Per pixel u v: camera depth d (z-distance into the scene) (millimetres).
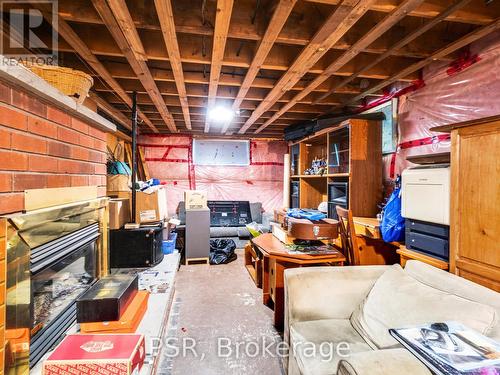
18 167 1263
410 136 2908
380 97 3365
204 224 4043
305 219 2578
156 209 3205
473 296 1315
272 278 2594
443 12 1617
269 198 5926
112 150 4406
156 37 2184
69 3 1676
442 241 1806
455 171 1655
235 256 4469
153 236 2873
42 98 1430
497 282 1416
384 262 2738
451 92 2420
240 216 5523
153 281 2447
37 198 1377
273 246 2553
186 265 4012
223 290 3109
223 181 5777
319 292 1729
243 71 2764
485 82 2133
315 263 2424
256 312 2590
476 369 909
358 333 1537
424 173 1928
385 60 2578
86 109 1835
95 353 1252
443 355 985
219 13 1562
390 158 3219
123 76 2646
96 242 2086
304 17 1914
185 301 2814
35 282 1423
